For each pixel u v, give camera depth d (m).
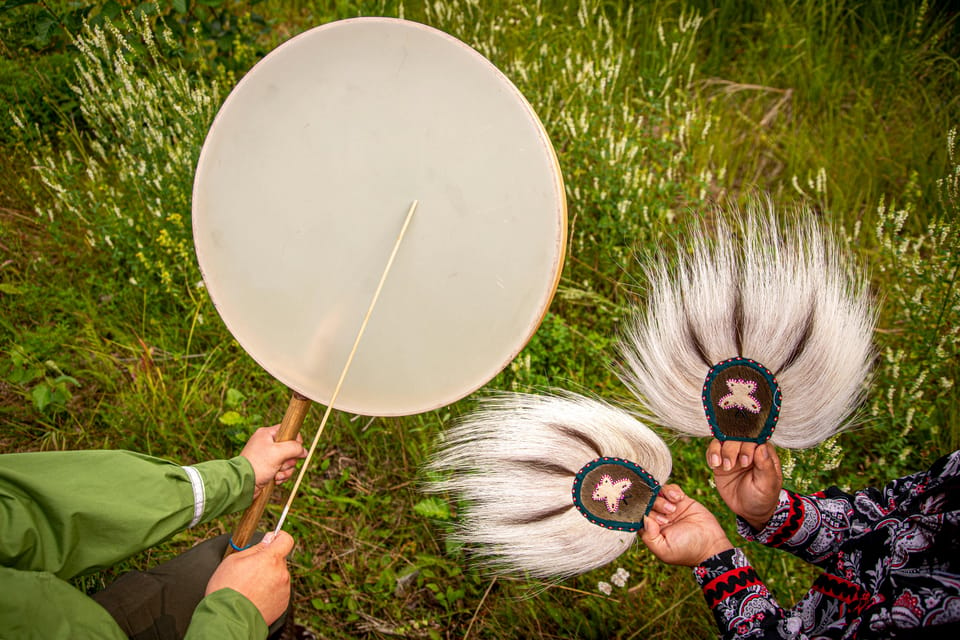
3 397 2.44
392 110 1.18
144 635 1.37
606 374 2.47
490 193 1.16
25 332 2.47
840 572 1.21
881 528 1.17
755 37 4.01
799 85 3.73
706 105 3.65
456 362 1.27
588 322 2.75
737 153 3.49
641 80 3.43
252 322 1.33
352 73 1.17
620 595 2.04
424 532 2.21
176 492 1.24
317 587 2.07
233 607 1.15
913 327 2.37
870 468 2.34
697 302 1.33
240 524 1.41
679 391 1.32
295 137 1.22
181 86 2.88
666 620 1.98
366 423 2.42
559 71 3.38
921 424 2.28
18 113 3.11
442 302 1.24
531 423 1.37
